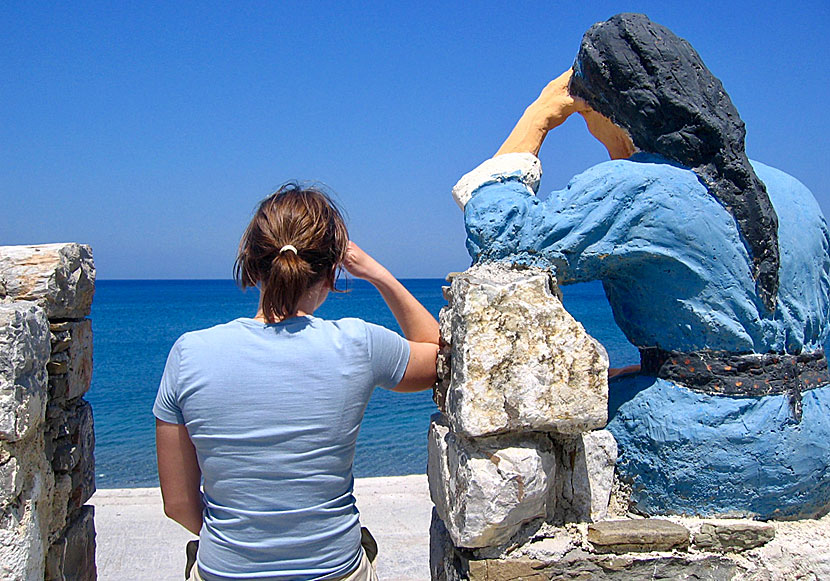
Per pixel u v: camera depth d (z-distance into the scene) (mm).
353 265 2510
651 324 2916
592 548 2578
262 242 2090
